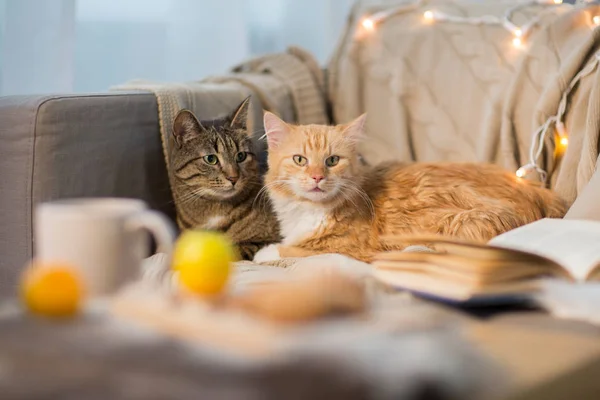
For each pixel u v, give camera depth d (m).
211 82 2.50
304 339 0.88
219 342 0.88
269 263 1.89
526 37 2.30
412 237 1.28
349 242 2.02
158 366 0.84
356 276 1.38
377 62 2.55
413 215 2.02
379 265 1.35
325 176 1.97
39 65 2.60
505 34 2.35
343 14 3.26
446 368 0.87
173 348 0.87
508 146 2.23
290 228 2.08
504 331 1.14
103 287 1.05
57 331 0.91
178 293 1.07
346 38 2.70
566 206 2.04
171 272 1.28
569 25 2.21
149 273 1.52
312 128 2.07
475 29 2.42
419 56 2.48
